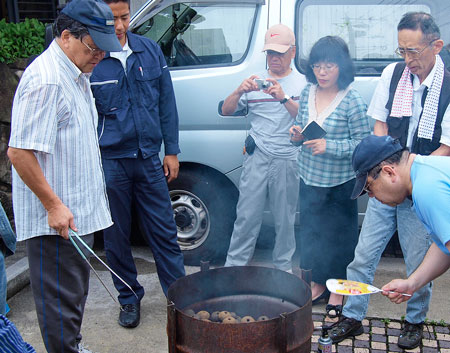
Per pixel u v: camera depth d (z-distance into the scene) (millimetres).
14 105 2355
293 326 2164
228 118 3920
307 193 3467
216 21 3955
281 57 3512
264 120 3605
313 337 3195
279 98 3443
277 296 2691
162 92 3350
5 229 2516
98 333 3342
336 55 3209
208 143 3965
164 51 4055
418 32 2750
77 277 2594
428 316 3461
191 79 3934
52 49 2416
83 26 2324
